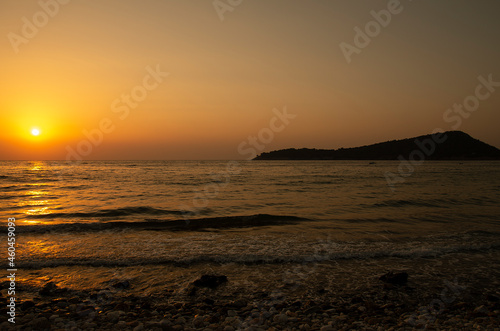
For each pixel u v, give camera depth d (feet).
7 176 128.36
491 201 61.82
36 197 65.00
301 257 26.66
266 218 43.37
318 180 114.32
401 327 15.72
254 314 17.01
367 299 19.36
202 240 31.96
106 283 21.43
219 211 50.67
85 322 15.98
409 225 39.68
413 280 22.18
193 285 20.62
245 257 26.48
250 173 165.07
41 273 23.08
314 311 17.56
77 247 29.27
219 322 16.17
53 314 16.67
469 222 41.57
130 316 16.66
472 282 21.90
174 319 16.56
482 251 28.63
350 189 83.05
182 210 51.21
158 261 25.54
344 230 36.78
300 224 40.42
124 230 36.73
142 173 157.48
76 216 45.85
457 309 18.03
